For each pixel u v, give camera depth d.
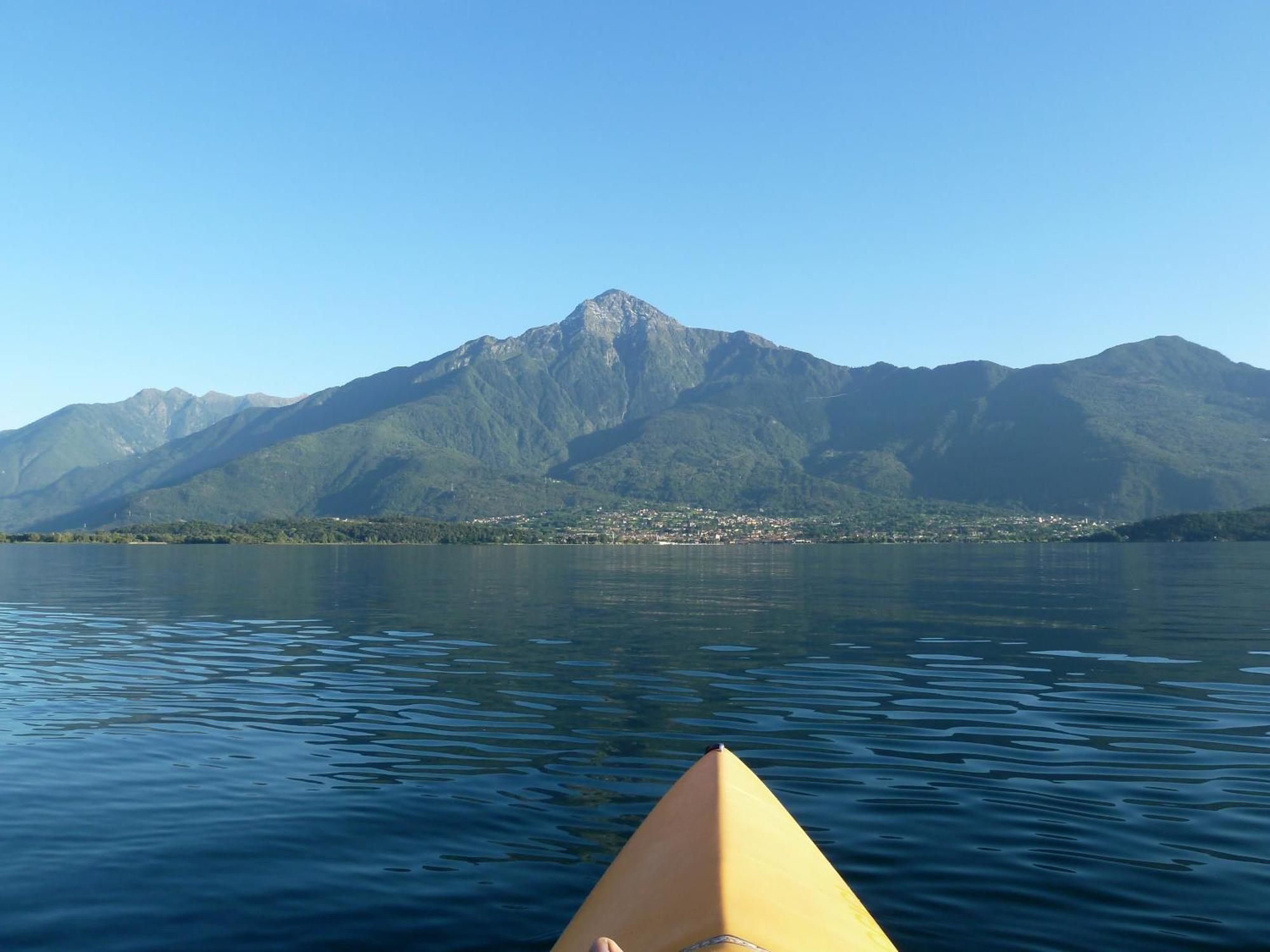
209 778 12.57
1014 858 9.70
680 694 18.66
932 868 9.43
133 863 9.61
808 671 21.39
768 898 6.74
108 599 44.19
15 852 9.91
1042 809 11.31
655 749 14.18
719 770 9.72
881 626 30.95
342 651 25.09
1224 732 15.34
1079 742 14.67
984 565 83.81
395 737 14.90
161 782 12.41
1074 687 19.36
